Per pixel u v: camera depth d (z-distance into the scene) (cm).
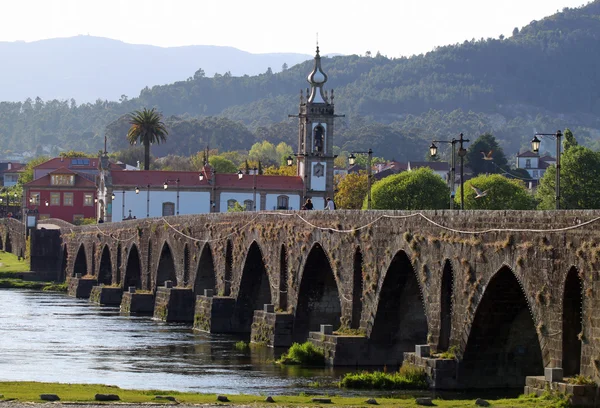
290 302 17038
